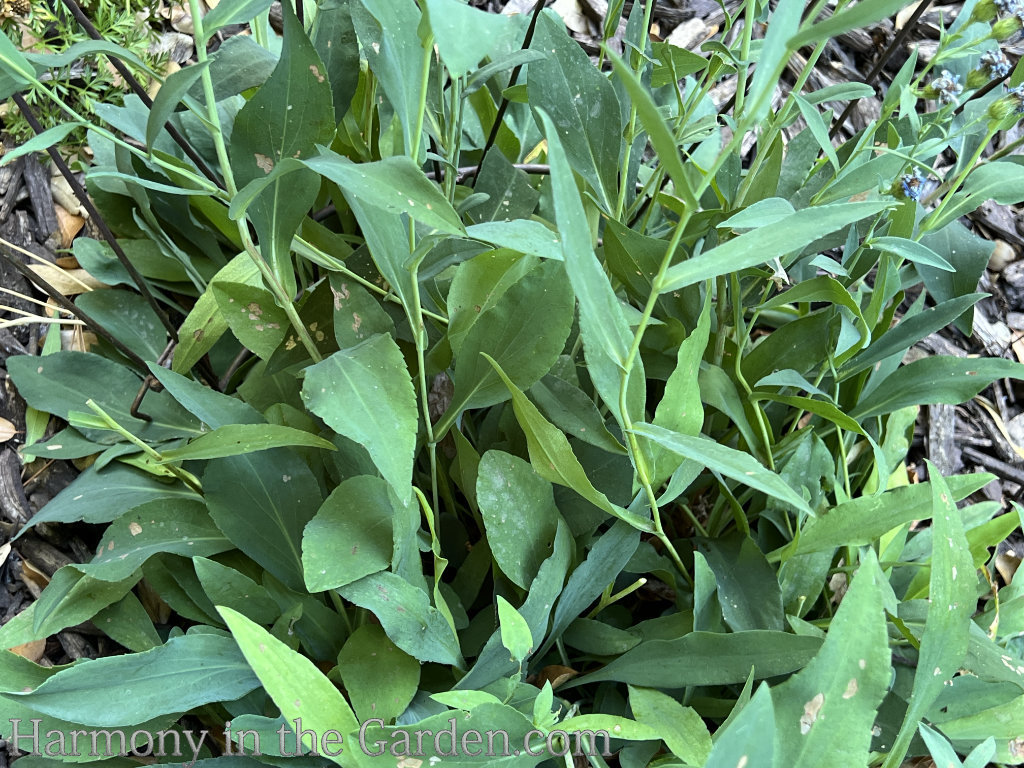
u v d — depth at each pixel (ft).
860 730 0.96
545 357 1.29
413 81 1.06
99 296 1.67
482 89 1.82
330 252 1.57
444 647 1.25
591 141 1.44
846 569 1.59
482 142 1.98
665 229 1.82
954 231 1.75
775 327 2.15
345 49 1.39
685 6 2.46
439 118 1.62
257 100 1.11
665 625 1.41
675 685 1.27
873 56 2.55
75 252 1.65
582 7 2.39
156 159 1.11
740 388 1.62
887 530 1.39
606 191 1.47
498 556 1.28
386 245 1.21
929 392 1.56
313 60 1.09
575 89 1.41
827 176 1.72
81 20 1.20
